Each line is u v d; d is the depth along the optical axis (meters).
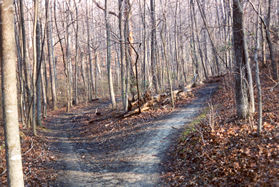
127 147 10.48
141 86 20.89
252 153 5.93
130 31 17.33
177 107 15.68
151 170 7.71
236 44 8.59
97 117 19.30
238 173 5.48
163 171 7.44
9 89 4.49
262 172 5.11
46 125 19.08
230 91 15.18
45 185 6.98
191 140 8.57
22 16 14.04
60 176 7.82
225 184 5.39
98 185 7.07
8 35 4.44
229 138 7.28
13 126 4.55
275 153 5.50
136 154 9.40
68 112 26.34
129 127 13.39
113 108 19.38
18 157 4.62
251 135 6.91
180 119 12.73
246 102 8.52
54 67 36.31
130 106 16.45
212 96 17.08
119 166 8.53
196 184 5.91
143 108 15.99
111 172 8.05
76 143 12.88
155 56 22.77
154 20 19.77
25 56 14.08
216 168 6.16
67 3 27.47
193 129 9.59
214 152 6.91
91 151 10.98
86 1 31.41
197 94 19.03
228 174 5.66
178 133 10.63
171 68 34.72
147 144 10.19
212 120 8.85
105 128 14.66
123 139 11.72
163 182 6.71
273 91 12.27
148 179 7.10
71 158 9.91
